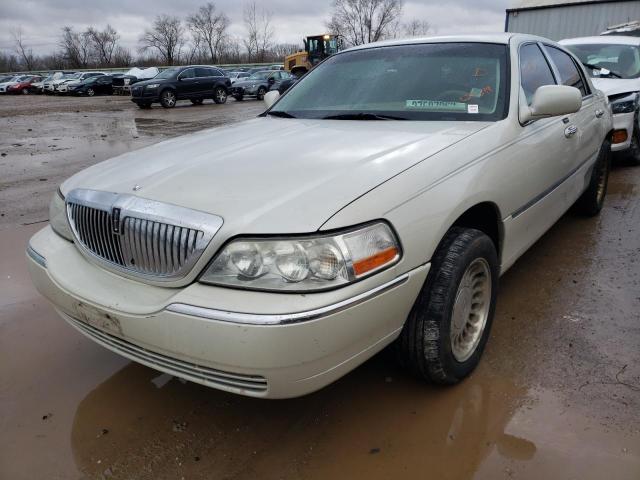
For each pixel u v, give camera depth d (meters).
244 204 1.97
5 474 2.13
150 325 1.96
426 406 2.44
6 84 39.72
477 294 2.61
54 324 3.30
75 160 9.48
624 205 5.42
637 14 15.81
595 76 7.30
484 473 2.06
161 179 2.26
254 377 1.86
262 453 2.20
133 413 2.47
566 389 2.51
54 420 2.44
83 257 2.40
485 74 3.09
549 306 3.32
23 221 5.48
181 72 21.91
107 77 35.31
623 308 3.26
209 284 1.91
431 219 2.16
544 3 17.33
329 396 2.53
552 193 3.39
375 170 2.15
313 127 2.96
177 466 2.15
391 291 2.00
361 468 2.10
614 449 2.14
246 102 24.69
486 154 2.55
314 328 1.79
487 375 2.64
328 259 1.83
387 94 3.21
